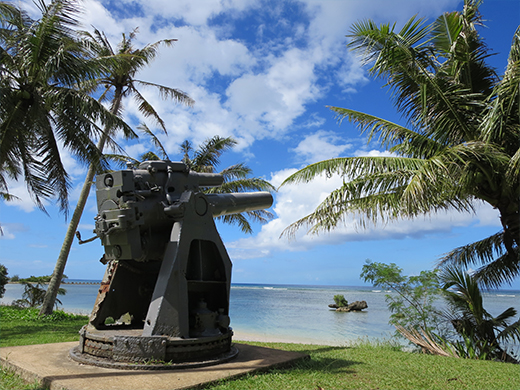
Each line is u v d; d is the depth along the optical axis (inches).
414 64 343.9
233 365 193.2
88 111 445.4
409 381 194.5
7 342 339.6
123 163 647.1
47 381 157.2
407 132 389.7
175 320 191.6
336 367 218.1
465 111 369.7
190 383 156.6
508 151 376.5
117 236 197.3
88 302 1601.9
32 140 465.1
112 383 152.7
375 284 435.2
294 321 944.9
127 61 592.4
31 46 416.8
